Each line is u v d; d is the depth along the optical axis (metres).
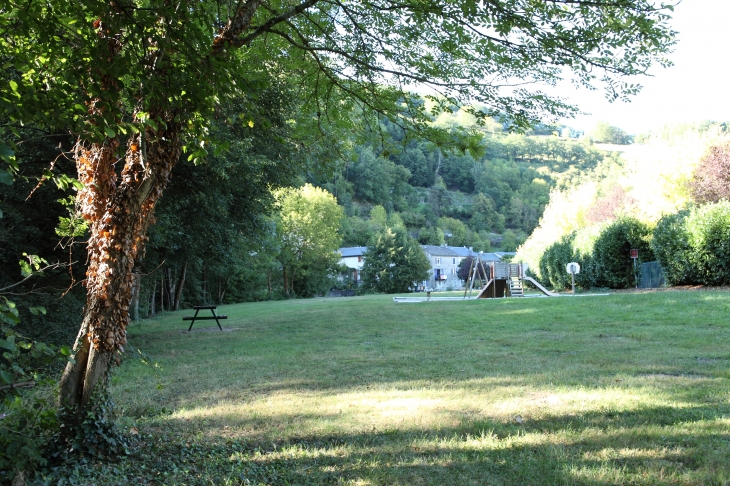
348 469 3.91
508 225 123.25
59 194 9.90
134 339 14.07
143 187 4.16
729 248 18.77
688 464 3.72
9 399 2.97
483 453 4.10
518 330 12.76
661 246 21.80
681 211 21.86
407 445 4.37
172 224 14.20
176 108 4.16
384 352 9.98
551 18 4.04
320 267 58.88
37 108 3.28
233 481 3.71
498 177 129.50
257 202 16.52
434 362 8.52
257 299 51.44
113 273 4.11
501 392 6.06
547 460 3.87
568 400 5.50
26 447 3.12
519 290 27.50
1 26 3.61
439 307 21.06
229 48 4.19
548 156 137.88
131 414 5.70
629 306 15.30
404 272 68.56
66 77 3.52
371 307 23.45
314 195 57.47
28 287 9.26
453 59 4.69
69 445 3.96
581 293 26.92
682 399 5.34
